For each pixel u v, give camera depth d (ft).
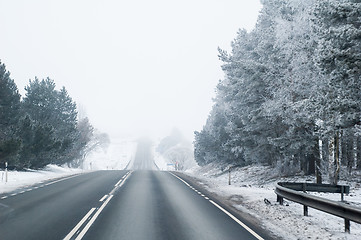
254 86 69.41
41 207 34.19
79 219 28.14
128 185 60.13
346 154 73.56
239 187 62.69
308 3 58.80
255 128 72.13
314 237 23.50
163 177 85.81
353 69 37.91
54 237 21.91
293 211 33.99
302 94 58.39
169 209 34.42
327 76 42.27
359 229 26.61
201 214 31.94
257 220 29.48
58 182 63.72
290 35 60.29
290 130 61.21
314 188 43.19
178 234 23.43
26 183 60.54
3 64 91.56
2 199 39.99
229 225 27.02
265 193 50.62
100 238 21.81
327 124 43.93
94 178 75.77
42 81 137.18
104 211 32.19
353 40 38.42
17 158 80.38
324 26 42.39
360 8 38.45
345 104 39.83
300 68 58.59
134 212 31.99
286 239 22.80
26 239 21.33
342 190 42.91
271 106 63.46
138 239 21.71
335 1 40.81
